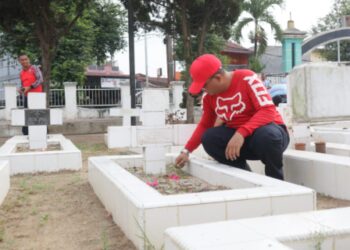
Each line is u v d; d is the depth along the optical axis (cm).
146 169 446
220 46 2105
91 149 856
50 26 1075
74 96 1568
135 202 274
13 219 369
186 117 1245
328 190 415
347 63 664
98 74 2316
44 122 706
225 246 166
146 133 444
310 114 600
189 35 1270
